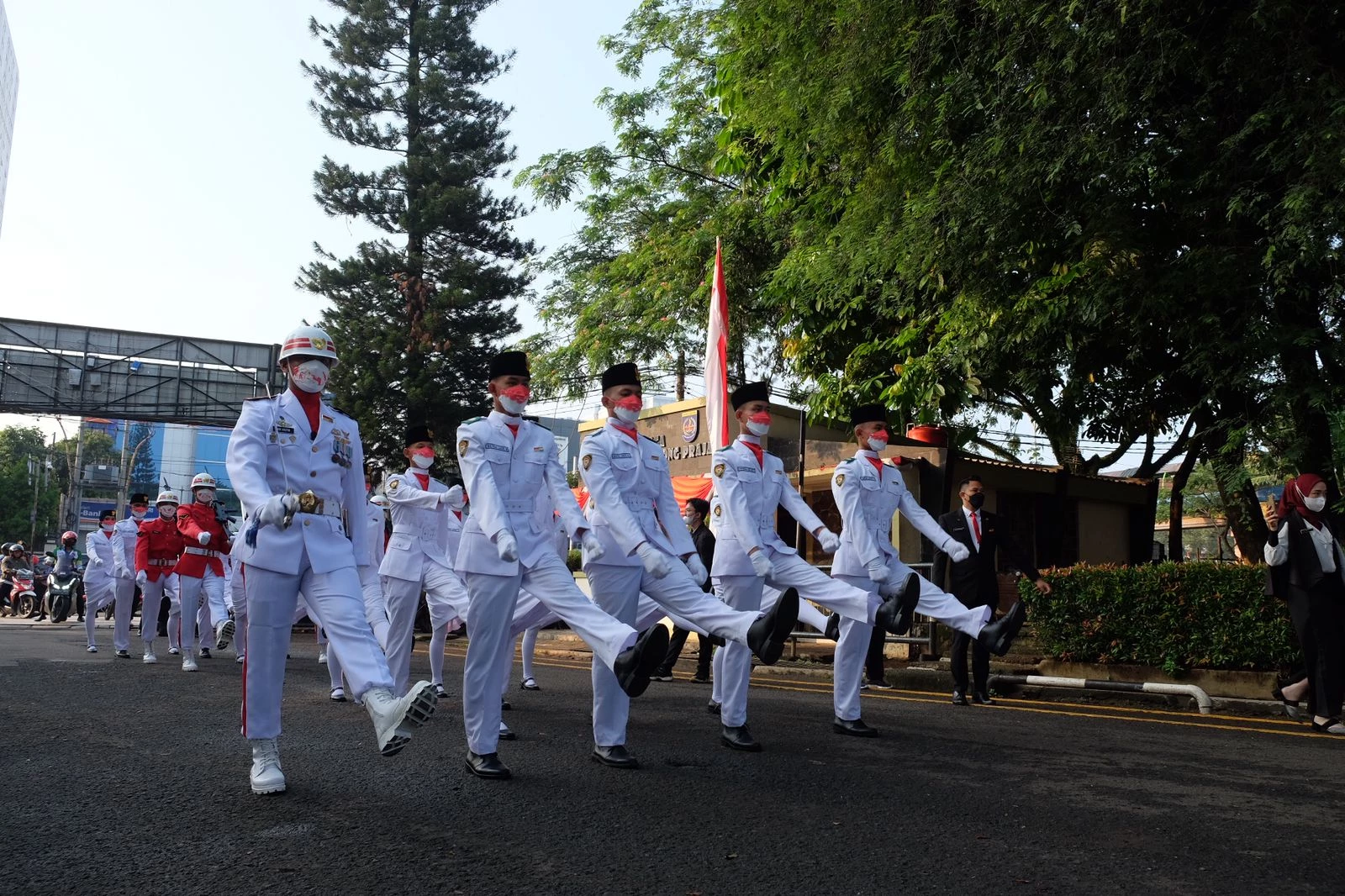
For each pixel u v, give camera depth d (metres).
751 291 19.67
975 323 12.76
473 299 31.89
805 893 3.80
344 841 4.44
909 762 6.38
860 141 12.87
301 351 5.42
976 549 9.73
